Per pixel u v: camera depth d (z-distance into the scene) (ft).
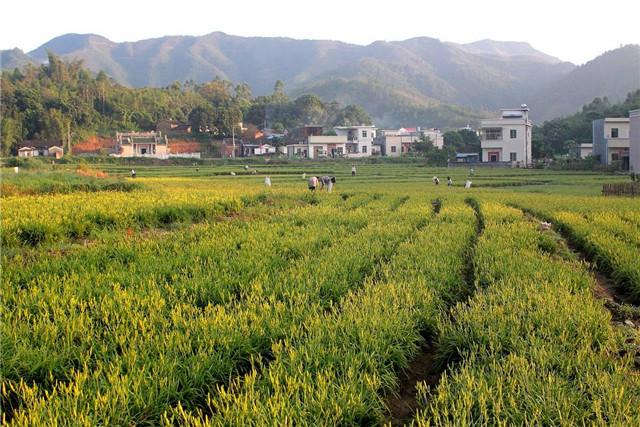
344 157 346.95
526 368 21.18
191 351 22.57
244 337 24.03
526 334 25.46
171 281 34.47
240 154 383.86
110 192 93.25
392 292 30.42
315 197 97.91
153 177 171.73
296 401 18.62
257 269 35.76
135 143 340.59
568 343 23.95
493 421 18.29
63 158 260.83
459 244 47.78
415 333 26.66
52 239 50.06
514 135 285.64
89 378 20.12
